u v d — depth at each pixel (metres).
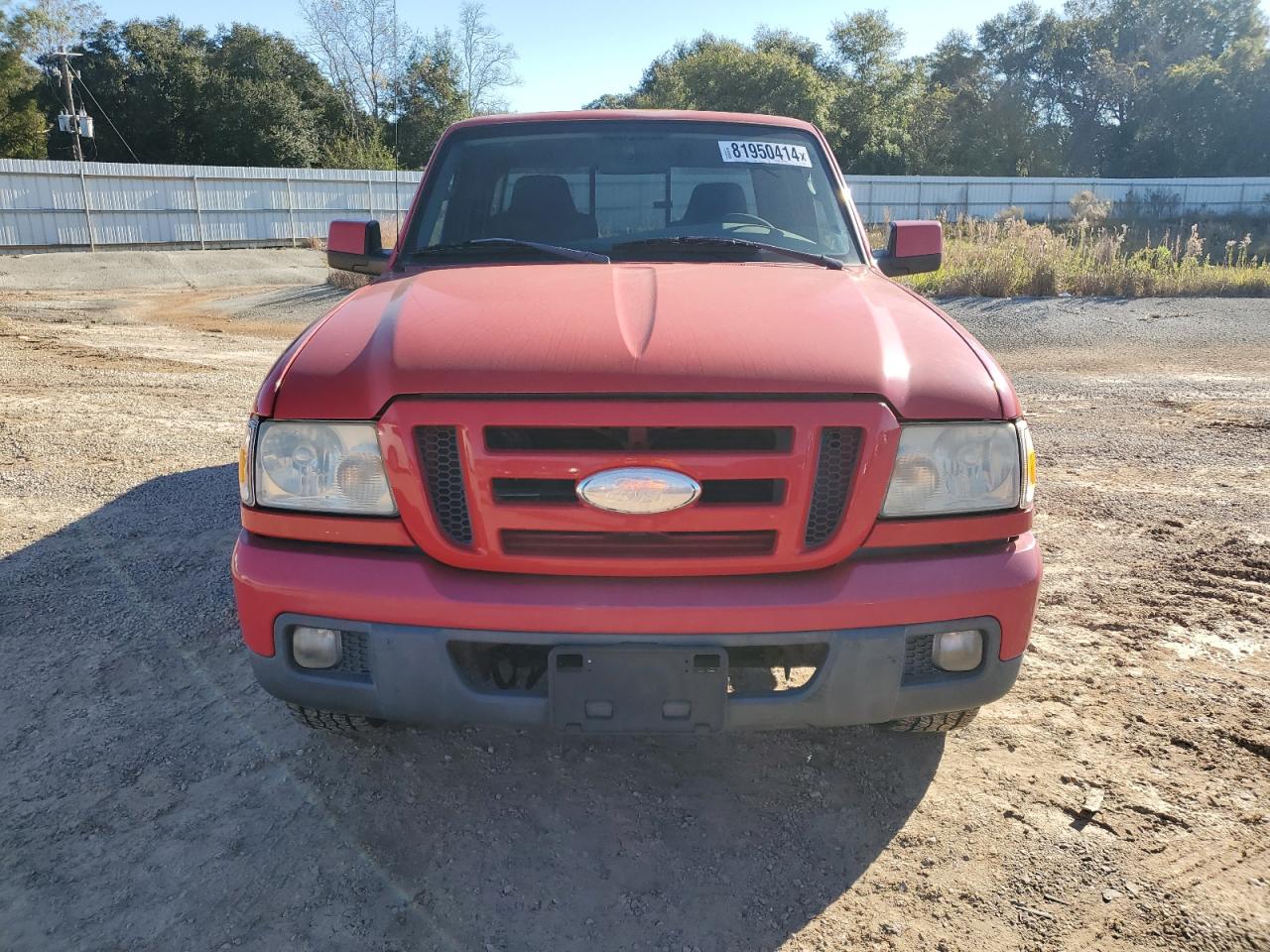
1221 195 37.28
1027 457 2.11
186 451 5.89
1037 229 17.94
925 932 1.99
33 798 2.41
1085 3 67.06
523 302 2.34
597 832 2.31
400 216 34.38
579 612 1.93
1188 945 1.94
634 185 3.24
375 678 2.02
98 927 1.98
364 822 2.33
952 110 59.00
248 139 46.66
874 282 2.78
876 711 2.04
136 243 29.06
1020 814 2.38
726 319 2.21
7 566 3.94
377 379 2.04
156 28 48.38
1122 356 10.20
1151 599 3.68
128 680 3.02
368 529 2.03
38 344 10.99
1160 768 2.57
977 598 2.01
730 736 2.73
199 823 2.32
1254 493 5.07
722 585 1.97
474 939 1.96
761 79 47.34
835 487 2.00
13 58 42.31
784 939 1.97
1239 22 65.00
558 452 1.94
